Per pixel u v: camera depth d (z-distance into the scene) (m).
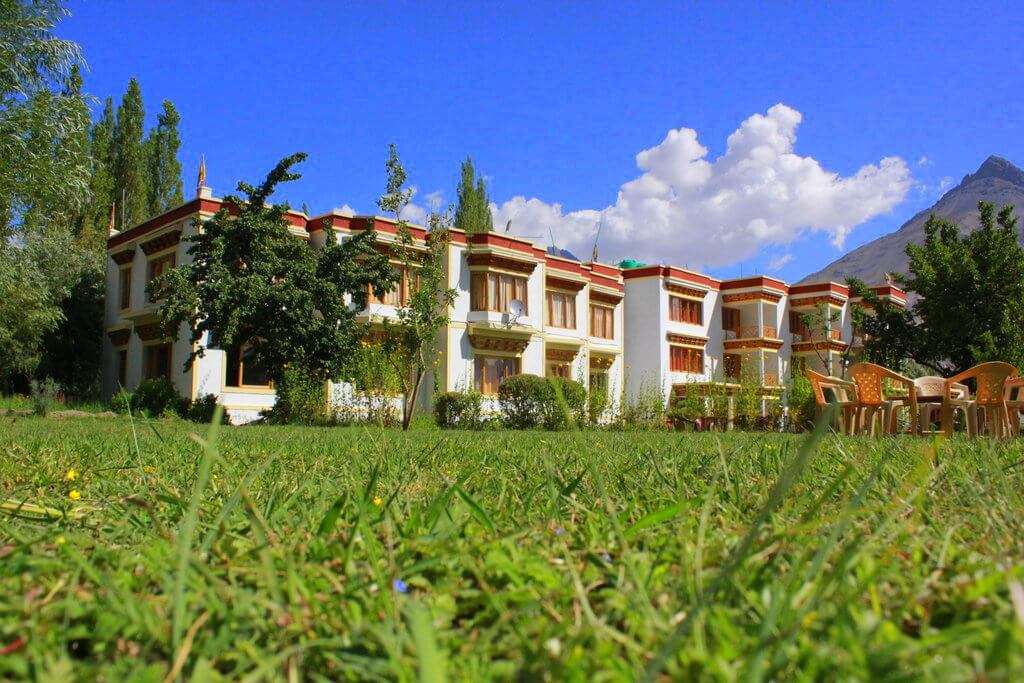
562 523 1.66
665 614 0.92
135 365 22.33
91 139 34.22
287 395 17.00
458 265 23.58
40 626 0.90
